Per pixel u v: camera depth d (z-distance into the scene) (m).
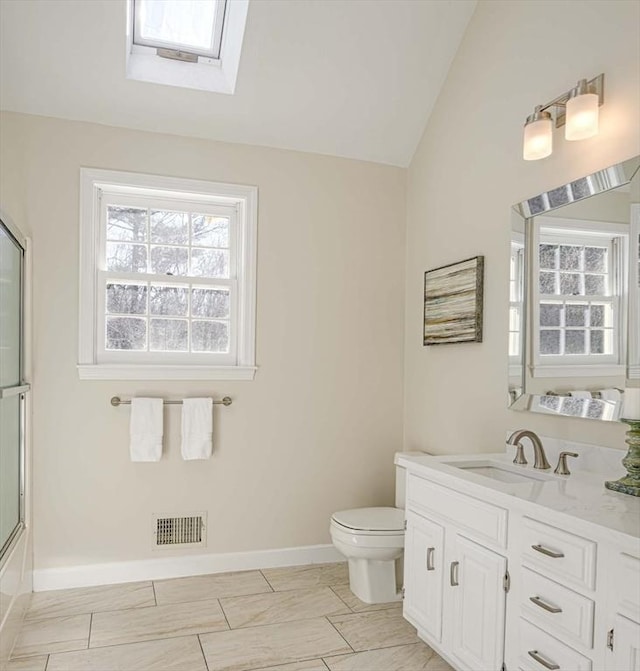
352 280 3.62
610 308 2.13
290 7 2.87
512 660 1.86
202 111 3.22
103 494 3.14
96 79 2.97
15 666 2.30
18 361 2.76
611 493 1.86
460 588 2.13
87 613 2.77
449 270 3.16
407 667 2.34
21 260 2.84
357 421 3.63
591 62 2.27
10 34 2.72
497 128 2.83
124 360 3.24
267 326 3.44
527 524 1.79
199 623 2.69
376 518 2.99
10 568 2.39
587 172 2.29
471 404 3.00
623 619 1.45
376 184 3.68
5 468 2.40
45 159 3.05
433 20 3.04
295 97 3.26
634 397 1.85
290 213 3.50
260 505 3.43
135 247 3.30
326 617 2.77
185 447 3.21
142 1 2.99
